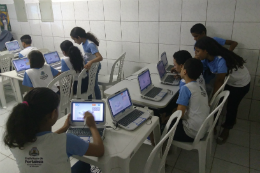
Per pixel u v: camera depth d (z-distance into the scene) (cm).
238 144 237
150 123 157
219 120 287
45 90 99
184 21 292
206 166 206
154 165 151
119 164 125
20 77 290
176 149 215
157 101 196
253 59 262
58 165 100
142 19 323
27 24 459
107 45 374
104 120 149
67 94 253
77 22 390
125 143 134
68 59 264
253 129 266
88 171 146
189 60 166
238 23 258
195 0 276
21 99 319
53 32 428
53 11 409
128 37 347
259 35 251
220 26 270
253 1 243
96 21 368
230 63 205
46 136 98
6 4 470
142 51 342
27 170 99
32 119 92
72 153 109
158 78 261
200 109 164
